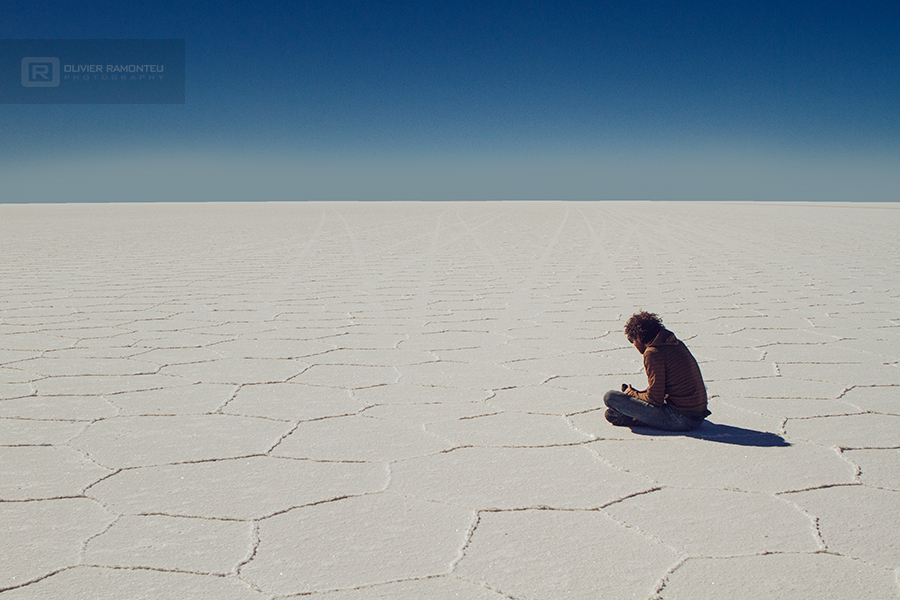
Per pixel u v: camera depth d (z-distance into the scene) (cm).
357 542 227
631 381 443
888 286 888
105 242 1673
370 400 400
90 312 701
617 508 253
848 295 812
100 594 195
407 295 827
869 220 2638
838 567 210
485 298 802
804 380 440
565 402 396
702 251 1430
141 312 703
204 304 756
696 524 239
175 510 251
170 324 639
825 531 234
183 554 218
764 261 1224
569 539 229
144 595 195
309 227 2288
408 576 205
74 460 301
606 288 884
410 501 259
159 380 442
